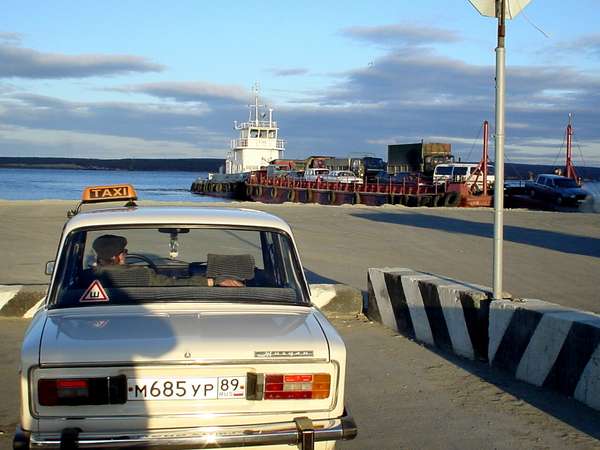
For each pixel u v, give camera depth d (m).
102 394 3.48
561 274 12.64
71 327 3.81
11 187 99.44
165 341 3.62
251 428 3.52
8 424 5.17
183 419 3.53
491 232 20.42
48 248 15.69
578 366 5.63
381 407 5.60
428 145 49.28
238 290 4.43
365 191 44.84
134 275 4.43
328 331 3.93
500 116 6.71
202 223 4.65
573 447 4.78
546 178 40.03
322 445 3.66
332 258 14.77
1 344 7.47
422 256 15.12
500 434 5.02
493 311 6.67
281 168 61.91
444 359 7.04
